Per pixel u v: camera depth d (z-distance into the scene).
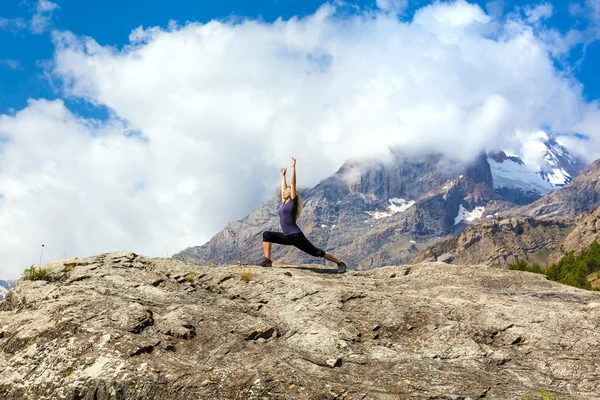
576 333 8.82
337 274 11.69
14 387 8.09
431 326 9.09
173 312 9.16
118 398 7.75
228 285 10.64
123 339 8.44
